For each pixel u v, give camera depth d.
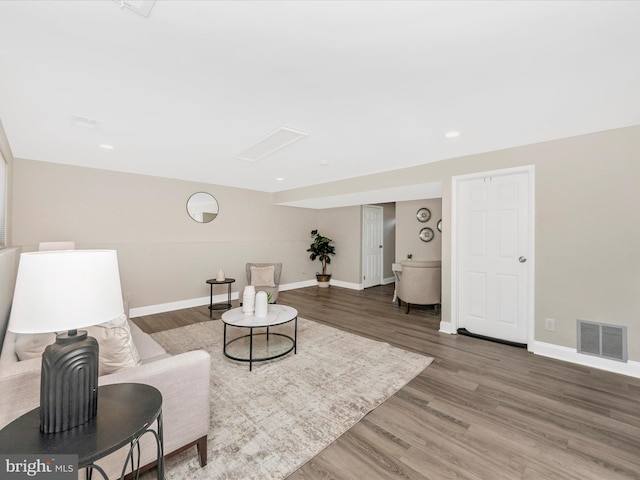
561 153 2.77
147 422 0.96
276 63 1.58
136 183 4.34
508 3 1.16
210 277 5.13
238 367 2.62
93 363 0.98
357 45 1.43
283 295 5.89
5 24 1.25
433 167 3.62
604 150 2.56
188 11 1.19
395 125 2.43
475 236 3.42
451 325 3.54
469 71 1.65
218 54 1.49
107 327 1.42
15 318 0.89
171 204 4.71
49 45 1.41
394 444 1.64
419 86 1.82
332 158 3.45
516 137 2.73
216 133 2.63
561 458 1.54
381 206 7.27
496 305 3.29
